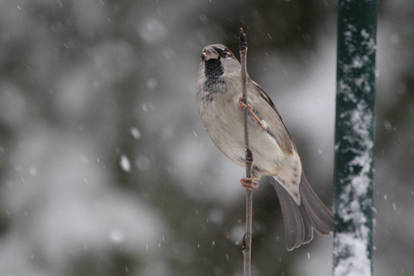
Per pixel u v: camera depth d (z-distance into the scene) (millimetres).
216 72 7105
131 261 11805
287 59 12422
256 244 12164
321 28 12422
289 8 12602
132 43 12742
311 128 11688
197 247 12031
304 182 7602
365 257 4762
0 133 12422
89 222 11867
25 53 12883
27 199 12195
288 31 12531
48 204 12125
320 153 11609
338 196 4844
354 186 4793
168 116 12422
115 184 12281
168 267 11852
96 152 12383
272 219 12234
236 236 12109
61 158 12359
